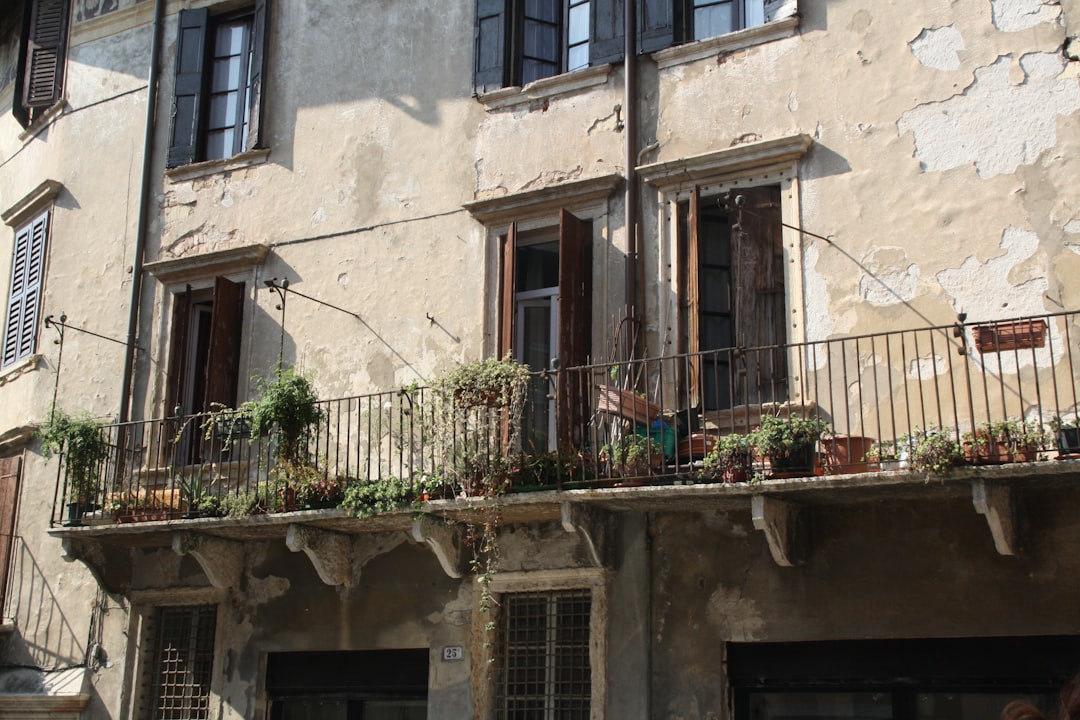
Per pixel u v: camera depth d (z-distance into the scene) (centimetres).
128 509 1259
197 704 1309
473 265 1272
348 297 1343
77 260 1567
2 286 1722
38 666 1441
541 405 1212
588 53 1264
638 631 1065
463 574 1148
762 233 1127
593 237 1207
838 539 1000
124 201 1542
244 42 1535
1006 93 1039
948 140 1055
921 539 967
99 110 1611
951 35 1073
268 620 1270
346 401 1312
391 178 1351
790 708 1011
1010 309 999
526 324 1255
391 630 1195
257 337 1391
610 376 1079
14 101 1720
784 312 1107
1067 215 992
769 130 1143
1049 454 896
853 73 1112
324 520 1144
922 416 911
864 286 1064
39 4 1727
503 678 1137
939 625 945
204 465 1320
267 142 1447
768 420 954
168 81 1552
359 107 1394
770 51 1159
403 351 1293
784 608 1009
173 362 1436
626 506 1053
